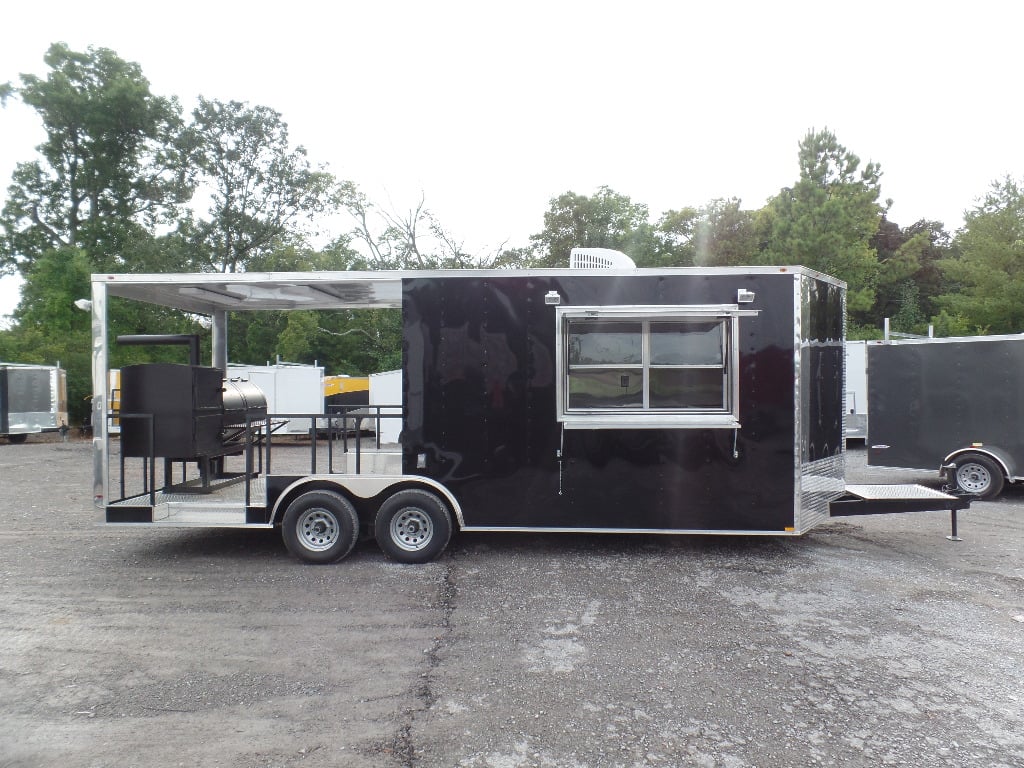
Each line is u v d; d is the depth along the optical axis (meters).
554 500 6.05
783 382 5.94
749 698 3.53
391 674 3.83
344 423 7.12
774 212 30.77
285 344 29.73
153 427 6.26
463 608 4.92
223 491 6.73
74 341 24.80
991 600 5.12
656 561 6.14
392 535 6.07
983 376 9.36
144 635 4.43
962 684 3.70
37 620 4.72
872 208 31.45
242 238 35.19
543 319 6.05
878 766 2.91
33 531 7.68
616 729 3.22
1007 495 9.78
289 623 4.64
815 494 6.19
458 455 6.10
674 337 6.01
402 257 32.69
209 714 3.38
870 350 10.20
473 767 2.90
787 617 4.73
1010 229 24.81
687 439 5.99
